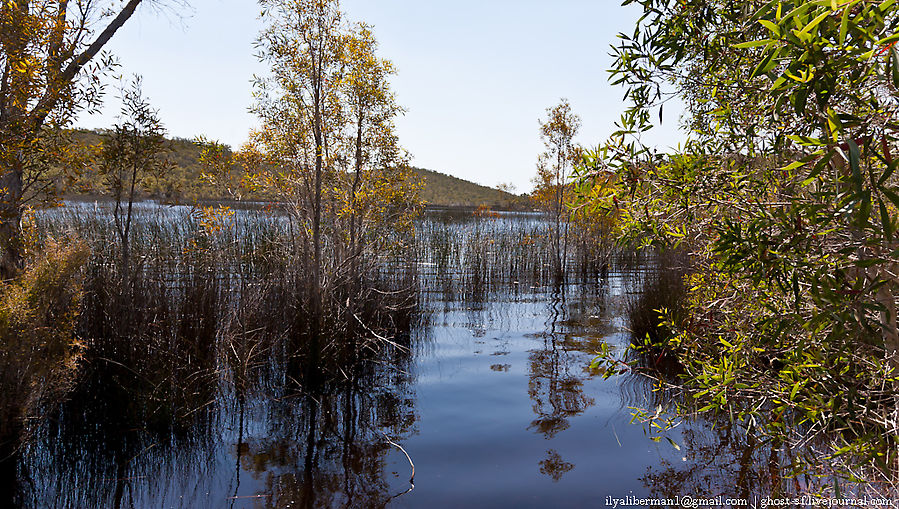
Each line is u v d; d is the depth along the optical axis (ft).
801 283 6.61
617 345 25.08
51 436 14.46
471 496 11.82
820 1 3.97
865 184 5.24
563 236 54.85
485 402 17.81
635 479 12.44
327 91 22.59
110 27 20.77
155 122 18.06
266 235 32.24
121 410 15.35
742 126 8.42
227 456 13.85
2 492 11.87
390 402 17.92
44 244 15.19
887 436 7.04
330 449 14.34
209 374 16.79
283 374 20.16
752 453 13.04
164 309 17.81
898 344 6.77
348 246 25.30
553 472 12.87
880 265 6.77
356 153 24.23
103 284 18.26
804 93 4.76
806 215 5.88
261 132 22.50
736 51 7.71
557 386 19.35
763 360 9.64
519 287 41.32
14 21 13.32
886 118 5.77
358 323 22.98
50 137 14.98
